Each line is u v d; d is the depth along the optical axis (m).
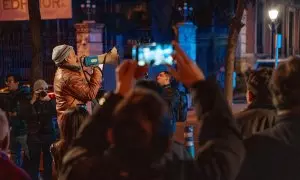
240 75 21.23
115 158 1.65
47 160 7.08
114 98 2.11
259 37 26.30
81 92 5.05
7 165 2.58
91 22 15.21
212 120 2.04
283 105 2.29
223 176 1.93
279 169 2.23
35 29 12.56
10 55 17.48
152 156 1.62
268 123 3.33
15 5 16.11
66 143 4.12
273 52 27.69
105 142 2.11
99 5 21.27
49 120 7.11
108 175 1.72
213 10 21.50
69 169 1.95
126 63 2.09
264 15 26.47
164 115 1.63
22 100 7.29
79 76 5.09
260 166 2.25
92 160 1.91
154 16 20.95
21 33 18.47
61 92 5.11
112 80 10.03
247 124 3.35
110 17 21.28
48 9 15.74
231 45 13.18
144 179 1.64
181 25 16.78
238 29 13.11
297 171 2.21
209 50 21.44
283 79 2.27
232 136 2.01
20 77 16.39
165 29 20.73
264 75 3.37
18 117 7.23
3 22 19.48
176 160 1.88
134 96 1.65
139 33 20.97
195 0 21.19
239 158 2.01
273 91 2.34
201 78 2.11
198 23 21.47
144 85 2.53
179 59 2.11
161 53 2.15
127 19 21.25
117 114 1.63
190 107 15.48
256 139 2.29
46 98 7.18
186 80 2.11
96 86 5.16
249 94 3.48
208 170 1.91
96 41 15.34
